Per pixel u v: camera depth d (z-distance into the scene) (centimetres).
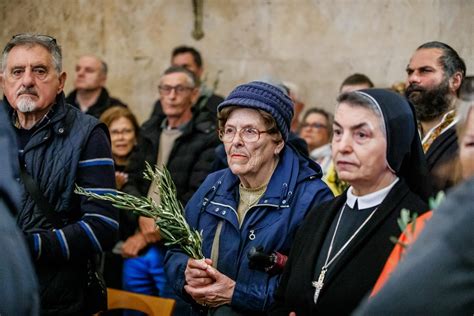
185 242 444
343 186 590
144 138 644
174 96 634
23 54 462
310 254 390
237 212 454
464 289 248
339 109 379
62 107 469
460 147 314
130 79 874
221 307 436
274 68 845
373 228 374
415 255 254
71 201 462
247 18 852
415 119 383
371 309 254
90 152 465
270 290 431
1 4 827
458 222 251
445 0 741
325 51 825
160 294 620
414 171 383
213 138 617
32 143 460
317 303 378
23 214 455
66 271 457
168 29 870
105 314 595
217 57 861
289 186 448
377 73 798
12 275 287
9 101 468
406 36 778
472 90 314
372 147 373
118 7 873
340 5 816
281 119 446
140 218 623
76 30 862
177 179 611
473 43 718
